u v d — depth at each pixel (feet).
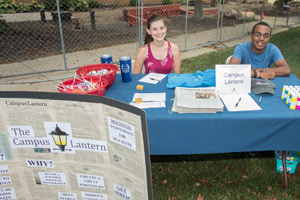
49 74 18.63
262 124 6.77
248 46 10.27
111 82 8.42
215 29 33.86
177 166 9.64
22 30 31.24
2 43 26.50
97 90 7.18
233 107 7.19
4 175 3.98
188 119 6.69
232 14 41.55
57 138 3.72
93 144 3.72
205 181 8.82
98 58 22.29
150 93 8.09
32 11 39.27
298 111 6.94
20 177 4.05
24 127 3.63
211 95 7.39
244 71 8.02
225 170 9.32
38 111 3.52
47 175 4.08
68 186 4.17
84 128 3.60
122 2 52.29
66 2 38.73
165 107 7.23
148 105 7.33
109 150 3.70
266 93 7.98
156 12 39.17
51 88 16.22
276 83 8.82
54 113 3.53
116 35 30.07
